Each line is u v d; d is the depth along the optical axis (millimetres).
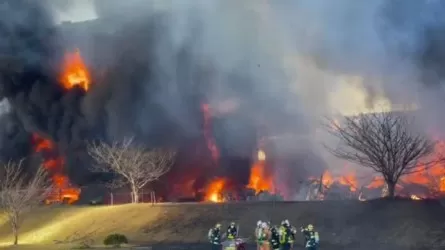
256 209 47312
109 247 40969
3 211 59625
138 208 54188
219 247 31953
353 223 40281
